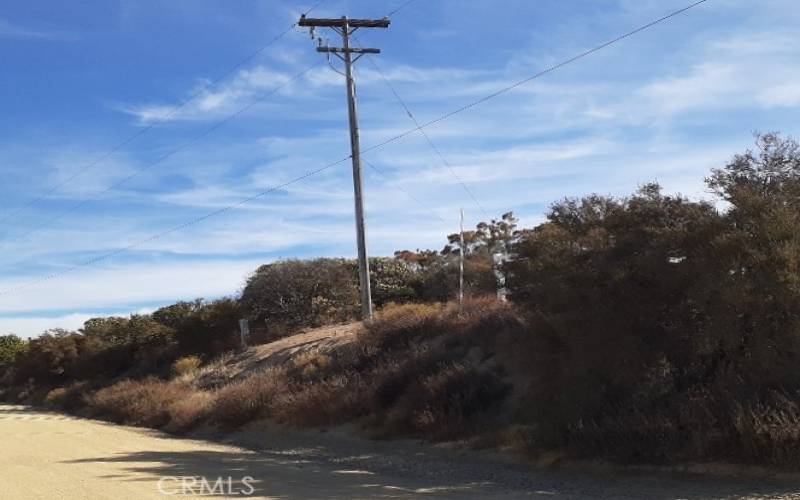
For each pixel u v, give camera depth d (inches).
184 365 1504.7
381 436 770.2
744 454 469.1
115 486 500.7
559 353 576.1
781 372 460.8
